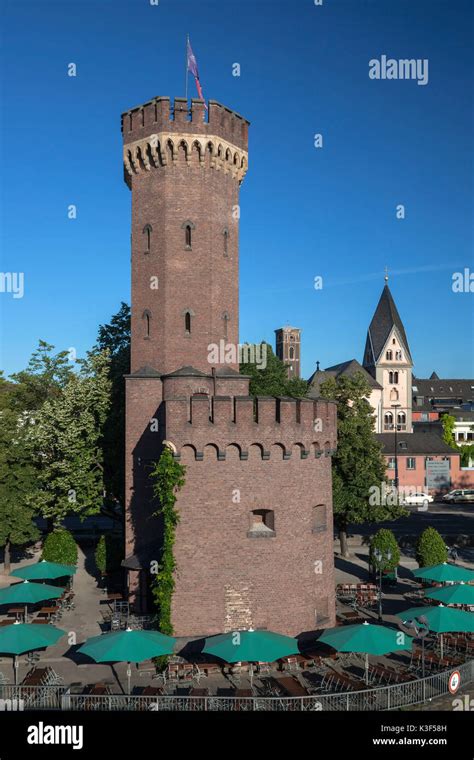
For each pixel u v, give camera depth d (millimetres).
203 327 34250
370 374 123000
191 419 27250
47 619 32719
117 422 42531
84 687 24203
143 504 33062
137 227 35562
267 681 24953
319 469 31062
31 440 44719
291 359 151750
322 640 23875
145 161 34938
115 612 32656
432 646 29234
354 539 55688
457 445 110250
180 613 26953
